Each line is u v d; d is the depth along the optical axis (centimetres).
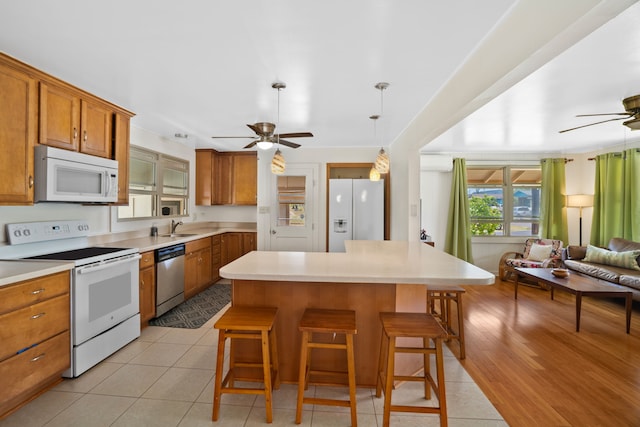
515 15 160
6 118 205
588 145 516
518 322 350
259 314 195
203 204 541
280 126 388
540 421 187
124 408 193
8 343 180
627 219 472
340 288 214
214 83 252
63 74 236
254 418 185
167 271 355
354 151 524
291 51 202
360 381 217
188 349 272
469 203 595
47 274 203
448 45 195
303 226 530
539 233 572
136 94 278
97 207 329
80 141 263
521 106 323
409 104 305
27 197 219
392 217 496
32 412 188
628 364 255
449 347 286
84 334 231
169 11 160
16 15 163
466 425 182
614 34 188
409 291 216
